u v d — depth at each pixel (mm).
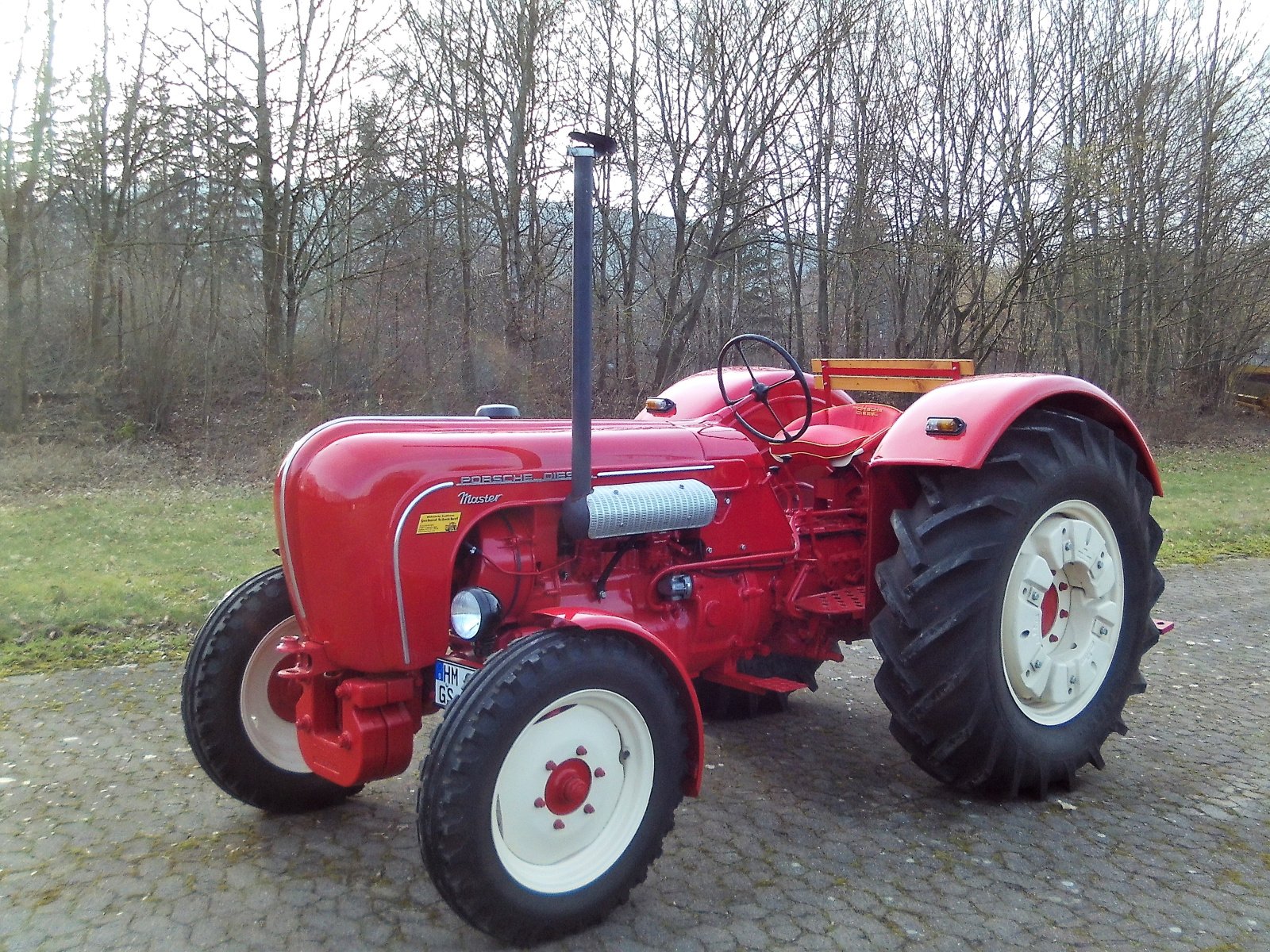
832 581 3848
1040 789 3369
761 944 2459
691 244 16391
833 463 3904
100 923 2520
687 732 2688
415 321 16734
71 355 15859
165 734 3867
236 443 14695
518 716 2334
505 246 16141
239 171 16734
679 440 3320
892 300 19984
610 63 15891
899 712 3268
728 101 15812
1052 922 2580
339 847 2963
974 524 3242
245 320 16797
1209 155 22469
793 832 3121
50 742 3768
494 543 2789
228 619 3090
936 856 2957
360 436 2693
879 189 18562
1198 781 3605
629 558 3125
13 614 5406
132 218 17188
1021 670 3344
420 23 16219
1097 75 19750
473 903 2297
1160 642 5688
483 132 16172
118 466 13148
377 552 2578
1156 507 11547
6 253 15680
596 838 2557
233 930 2488
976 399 3371
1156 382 23219
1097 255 19312
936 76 18609
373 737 2645
